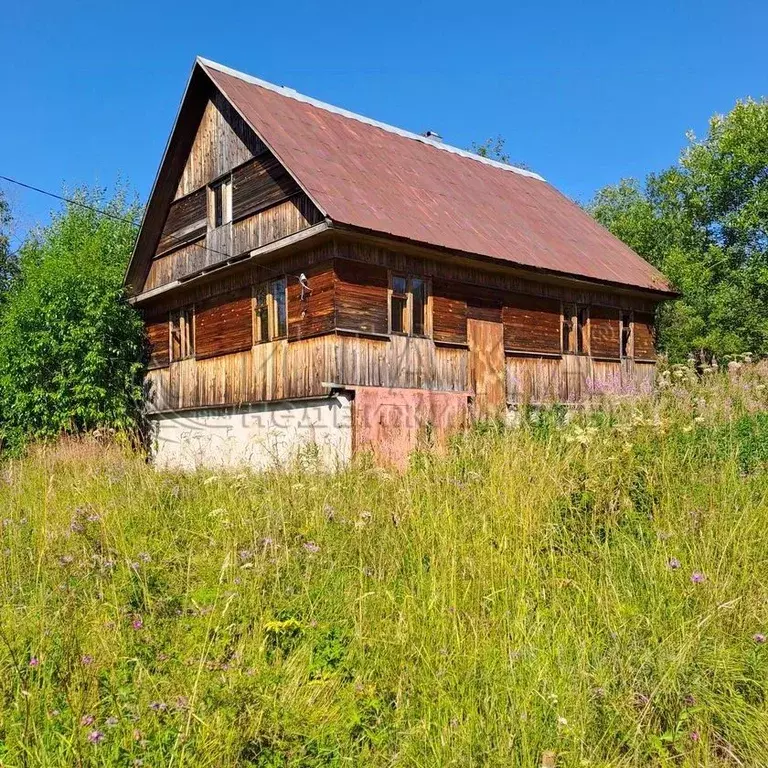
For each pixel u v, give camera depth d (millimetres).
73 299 16719
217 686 3566
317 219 12406
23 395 16141
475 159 20000
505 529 5418
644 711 3518
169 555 5574
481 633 4223
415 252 13258
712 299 25688
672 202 30516
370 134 16688
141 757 3139
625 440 6504
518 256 14812
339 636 4410
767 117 26172
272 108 14602
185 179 16359
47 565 5305
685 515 5508
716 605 4258
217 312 15617
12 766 3068
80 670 3658
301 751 3352
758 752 3414
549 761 3170
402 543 5477
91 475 8500
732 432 7375
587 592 4656
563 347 16719
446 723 3455
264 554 5035
